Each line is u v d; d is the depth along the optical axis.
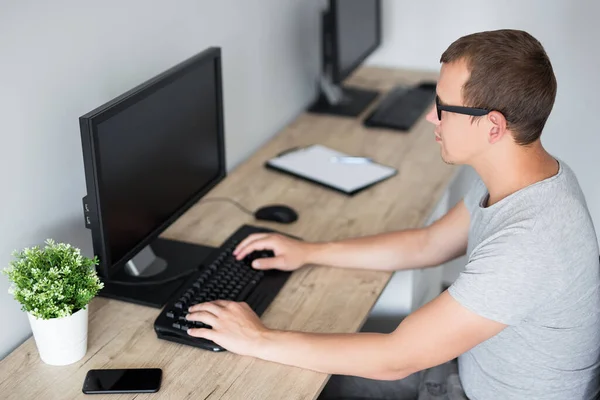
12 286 1.47
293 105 2.74
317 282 1.75
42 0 1.51
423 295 2.27
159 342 1.53
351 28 2.66
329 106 2.76
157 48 1.92
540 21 2.77
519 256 1.36
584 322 1.46
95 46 1.68
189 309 1.56
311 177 2.22
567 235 1.38
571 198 1.42
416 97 2.79
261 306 1.64
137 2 1.81
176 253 1.83
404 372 1.45
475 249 1.43
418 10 2.98
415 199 2.12
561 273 1.37
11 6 1.44
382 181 2.22
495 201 1.49
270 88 2.54
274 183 2.22
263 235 1.81
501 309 1.36
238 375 1.44
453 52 1.42
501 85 1.36
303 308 1.65
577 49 2.74
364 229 1.97
